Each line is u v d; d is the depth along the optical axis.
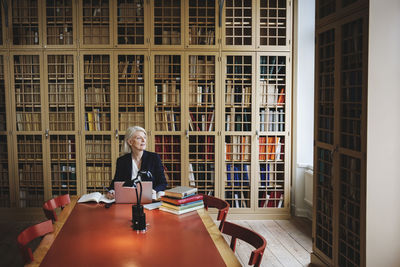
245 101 5.62
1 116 5.62
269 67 5.64
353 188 3.33
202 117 5.57
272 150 5.67
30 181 5.67
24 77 5.61
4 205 5.74
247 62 5.75
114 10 5.43
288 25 5.48
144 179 4.00
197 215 3.07
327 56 3.76
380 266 3.16
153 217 3.02
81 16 5.44
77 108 5.53
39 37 5.46
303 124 5.70
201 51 5.49
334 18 3.52
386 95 3.05
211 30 5.61
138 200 2.74
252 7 5.48
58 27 5.54
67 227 2.77
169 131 5.57
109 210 3.23
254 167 5.61
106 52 5.47
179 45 5.47
